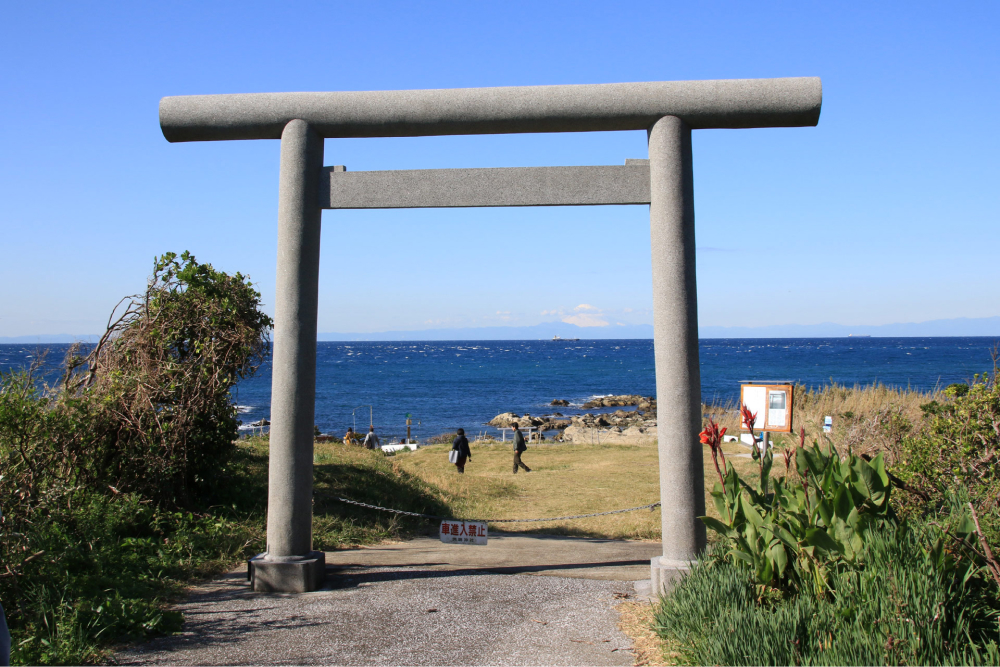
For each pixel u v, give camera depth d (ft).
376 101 18.84
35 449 18.88
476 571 20.84
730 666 11.59
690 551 17.40
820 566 13.52
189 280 26.12
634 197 18.51
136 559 18.52
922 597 11.37
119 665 12.81
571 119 18.54
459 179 18.86
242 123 19.15
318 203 19.20
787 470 15.84
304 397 18.75
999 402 19.89
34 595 14.35
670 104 18.13
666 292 17.81
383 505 32.22
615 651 13.85
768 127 18.65
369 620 15.80
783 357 360.89
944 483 18.72
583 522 33.50
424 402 187.62
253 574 18.17
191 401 24.16
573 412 165.27
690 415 17.61
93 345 24.75
